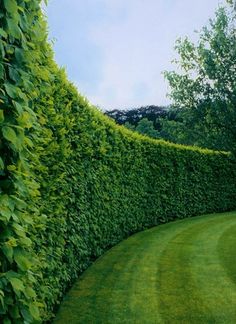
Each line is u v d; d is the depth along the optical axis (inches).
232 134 1131.3
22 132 109.4
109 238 404.2
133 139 490.0
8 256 98.3
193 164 714.8
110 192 394.0
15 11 100.7
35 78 137.3
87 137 300.8
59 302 231.0
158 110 2191.2
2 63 104.6
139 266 337.4
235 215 712.4
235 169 830.5
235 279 298.0
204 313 229.5
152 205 568.4
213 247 416.2
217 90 1167.0
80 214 284.2
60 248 220.1
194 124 1212.5
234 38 1169.4
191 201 705.0
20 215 110.0
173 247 417.1
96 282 288.0
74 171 258.2
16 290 99.1
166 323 215.8
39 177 167.3
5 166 109.2
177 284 286.4
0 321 100.1
